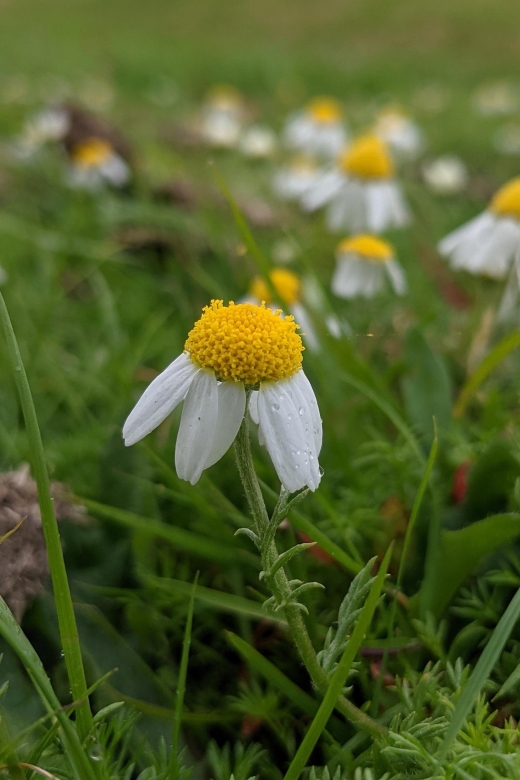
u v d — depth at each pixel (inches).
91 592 3.3
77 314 6.8
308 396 2.4
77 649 2.3
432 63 28.2
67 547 3.3
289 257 8.1
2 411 5.0
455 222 9.5
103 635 3.0
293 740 2.8
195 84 24.0
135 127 16.0
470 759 2.2
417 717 2.6
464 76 25.9
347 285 6.0
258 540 2.4
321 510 3.8
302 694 2.8
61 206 9.5
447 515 3.5
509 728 2.5
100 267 7.6
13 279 7.0
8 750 2.2
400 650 3.0
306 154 12.1
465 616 3.1
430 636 2.9
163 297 7.0
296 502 2.3
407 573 3.4
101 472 3.7
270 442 2.3
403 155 13.4
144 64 24.9
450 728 2.1
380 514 3.7
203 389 2.3
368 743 2.7
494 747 2.4
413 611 3.1
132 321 6.6
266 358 2.3
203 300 6.9
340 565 3.5
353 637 2.2
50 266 7.2
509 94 21.0
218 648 3.3
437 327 6.4
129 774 2.5
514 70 26.9
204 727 2.9
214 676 3.2
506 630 2.2
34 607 3.0
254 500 2.4
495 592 3.1
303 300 5.2
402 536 3.5
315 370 4.5
